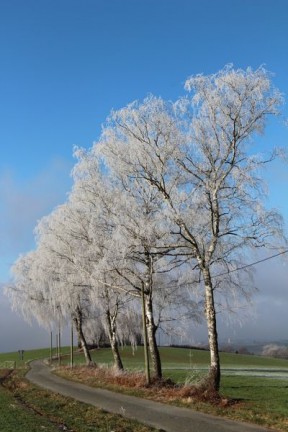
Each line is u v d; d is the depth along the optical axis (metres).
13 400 23.97
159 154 22.48
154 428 15.62
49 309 44.94
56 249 31.86
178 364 65.31
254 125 20.88
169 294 29.30
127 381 28.81
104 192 26.73
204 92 21.23
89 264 28.33
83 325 49.44
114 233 24.58
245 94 20.73
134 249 24.52
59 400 23.73
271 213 21.34
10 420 16.23
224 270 22.98
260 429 15.11
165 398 22.50
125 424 16.33
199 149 21.67
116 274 27.19
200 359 80.94
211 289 22.14
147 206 25.36
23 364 71.12
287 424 15.46
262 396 24.00
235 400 21.27
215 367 21.66
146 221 23.77
